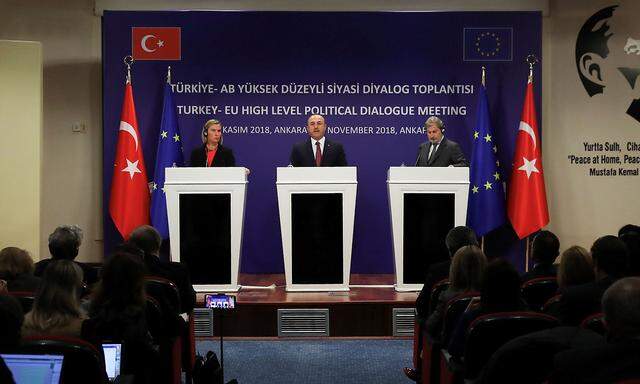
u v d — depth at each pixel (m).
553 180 13.02
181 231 10.41
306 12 12.59
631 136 12.97
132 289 5.36
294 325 9.95
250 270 12.77
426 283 7.38
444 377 5.79
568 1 12.89
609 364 3.15
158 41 12.49
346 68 12.62
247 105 12.64
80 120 13.00
